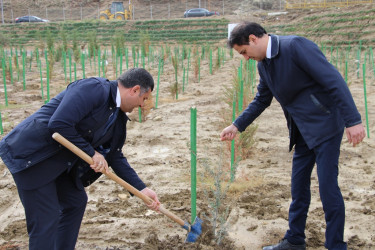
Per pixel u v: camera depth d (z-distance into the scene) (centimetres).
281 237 377
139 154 627
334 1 4059
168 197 464
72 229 312
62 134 262
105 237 380
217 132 730
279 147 643
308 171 333
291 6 4219
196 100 1028
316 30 3064
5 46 3550
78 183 301
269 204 440
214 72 1564
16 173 274
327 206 307
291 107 316
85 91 268
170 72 1592
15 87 1273
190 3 5447
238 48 312
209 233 367
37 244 279
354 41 2612
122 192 484
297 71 300
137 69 285
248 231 390
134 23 4278
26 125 274
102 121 280
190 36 3847
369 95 1048
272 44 303
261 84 348
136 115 855
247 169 548
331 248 311
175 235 381
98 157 281
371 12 2927
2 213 440
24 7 5772
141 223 405
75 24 4400
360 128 286
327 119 302
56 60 2153
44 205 280
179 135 720
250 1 5144
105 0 5772
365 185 491
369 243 363
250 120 362
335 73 289
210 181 492
